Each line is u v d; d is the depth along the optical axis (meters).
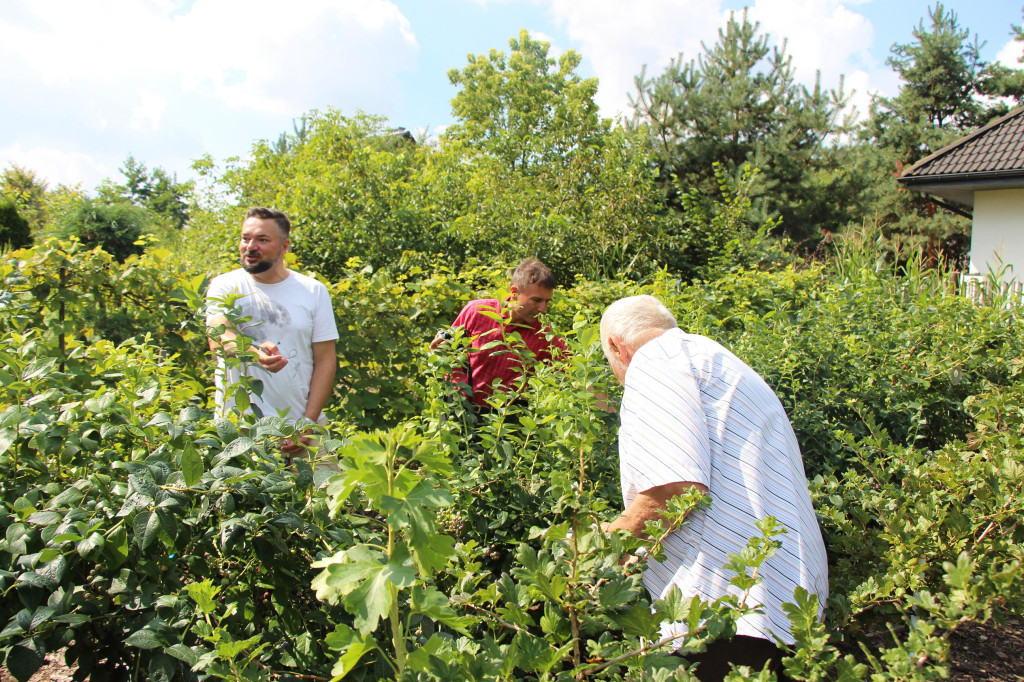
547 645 1.21
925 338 4.39
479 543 2.00
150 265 3.34
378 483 0.94
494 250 7.74
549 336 2.99
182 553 1.52
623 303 2.09
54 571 1.30
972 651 2.67
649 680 1.19
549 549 1.48
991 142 11.77
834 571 2.20
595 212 8.22
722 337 4.01
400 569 0.88
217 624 1.46
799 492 1.85
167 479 1.45
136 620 1.41
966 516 2.04
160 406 2.05
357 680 1.42
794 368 3.65
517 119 16.92
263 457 1.61
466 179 8.70
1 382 1.74
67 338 3.12
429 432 2.27
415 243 7.51
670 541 1.82
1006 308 5.61
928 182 11.68
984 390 3.17
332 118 7.76
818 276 6.67
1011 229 11.40
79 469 1.69
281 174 9.84
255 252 2.85
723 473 1.80
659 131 16.78
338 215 7.48
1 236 16.30
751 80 16.97
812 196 16.88
